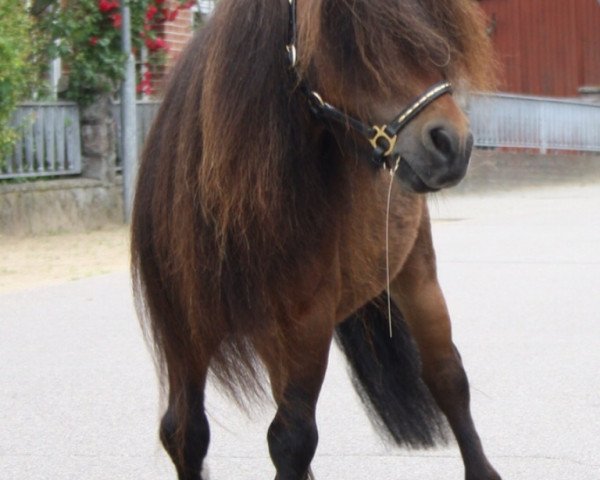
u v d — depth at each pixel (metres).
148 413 6.79
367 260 4.48
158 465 5.90
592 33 30.56
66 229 14.57
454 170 3.72
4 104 13.09
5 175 14.05
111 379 7.54
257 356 4.17
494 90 4.19
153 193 4.31
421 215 5.02
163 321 4.36
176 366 4.39
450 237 14.38
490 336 8.63
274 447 4.15
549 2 30.88
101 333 8.87
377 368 5.31
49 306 9.88
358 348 5.31
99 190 15.12
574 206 18.81
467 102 4.14
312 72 3.91
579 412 6.68
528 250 13.12
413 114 3.75
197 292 4.07
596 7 30.41
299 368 4.14
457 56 3.85
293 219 3.98
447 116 3.75
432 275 5.22
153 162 4.36
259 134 3.93
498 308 9.69
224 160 3.91
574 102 27.06
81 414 6.78
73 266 11.95
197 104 4.09
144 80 15.82
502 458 5.91
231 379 4.19
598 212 17.62
